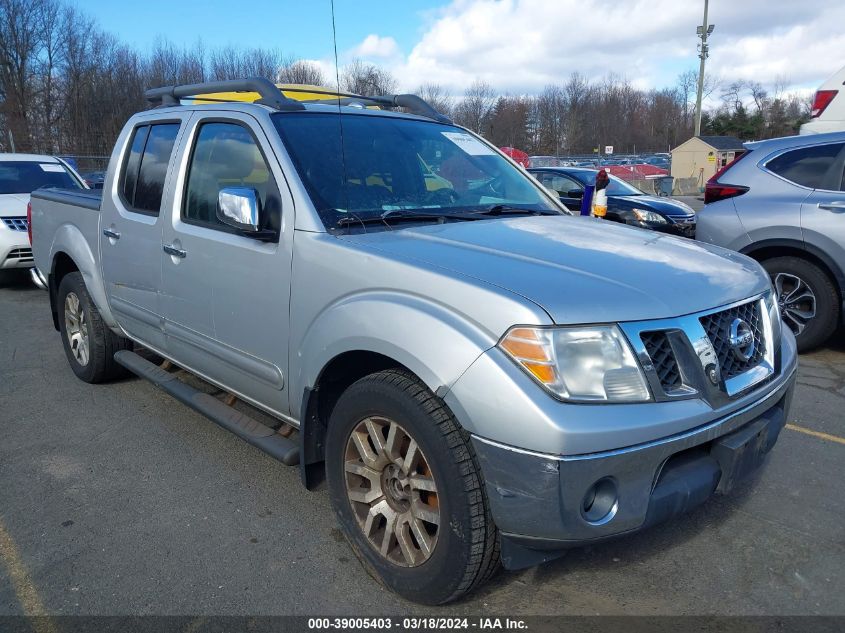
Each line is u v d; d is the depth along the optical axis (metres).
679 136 67.06
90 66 43.81
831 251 5.73
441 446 2.47
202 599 2.86
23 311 8.28
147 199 4.25
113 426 4.63
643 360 2.38
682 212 10.70
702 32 36.66
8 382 5.55
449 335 2.44
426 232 3.12
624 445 2.30
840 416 4.76
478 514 2.45
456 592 2.60
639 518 2.39
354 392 2.83
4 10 42.22
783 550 3.19
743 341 2.73
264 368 3.37
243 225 3.18
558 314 2.34
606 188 10.84
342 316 2.82
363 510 2.96
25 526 3.42
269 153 3.38
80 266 4.95
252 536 3.32
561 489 2.26
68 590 2.92
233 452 4.23
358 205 3.31
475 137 4.44
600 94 66.12
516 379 2.30
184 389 4.14
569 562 3.11
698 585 2.95
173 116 4.17
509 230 3.24
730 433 2.63
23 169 10.57
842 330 7.06
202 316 3.74
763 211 6.08
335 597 2.87
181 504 3.62
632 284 2.57
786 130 55.97
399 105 4.70
